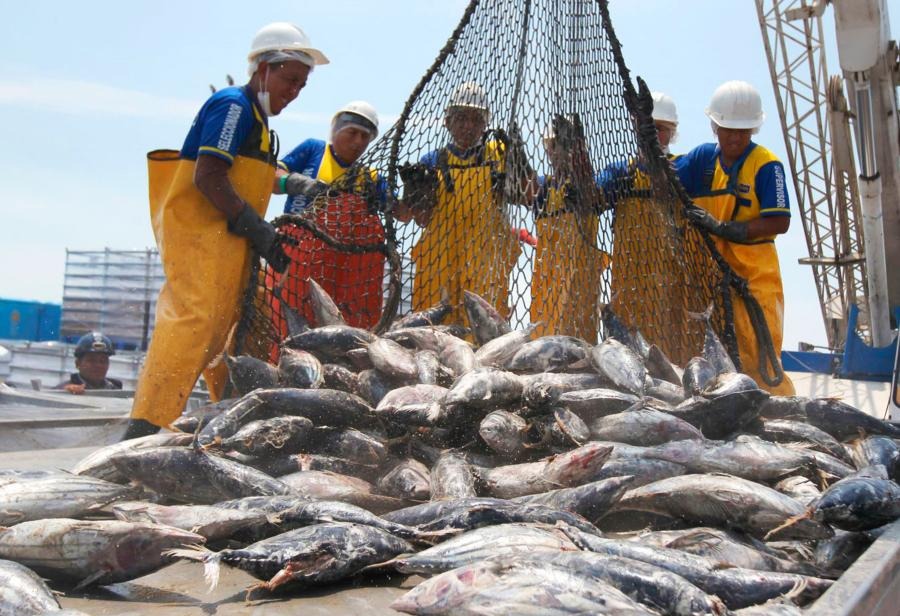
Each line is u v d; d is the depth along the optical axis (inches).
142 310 732.0
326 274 294.5
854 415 214.7
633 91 293.1
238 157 249.8
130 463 160.7
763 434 200.8
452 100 279.6
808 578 121.0
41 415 343.9
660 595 109.0
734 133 321.7
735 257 320.2
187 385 236.7
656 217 290.7
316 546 125.1
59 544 123.3
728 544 135.4
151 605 119.3
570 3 278.5
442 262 289.6
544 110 273.7
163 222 243.6
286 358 214.5
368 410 189.5
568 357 221.5
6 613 106.5
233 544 144.5
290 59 250.5
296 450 182.4
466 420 185.0
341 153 337.4
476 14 280.7
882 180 494.3
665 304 288.5
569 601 99.9
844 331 751.7
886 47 469.7
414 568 124.2
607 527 160.6
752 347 314.8
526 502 154.7
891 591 112.1
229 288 244.1
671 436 181.0
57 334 960.9
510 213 272.4
